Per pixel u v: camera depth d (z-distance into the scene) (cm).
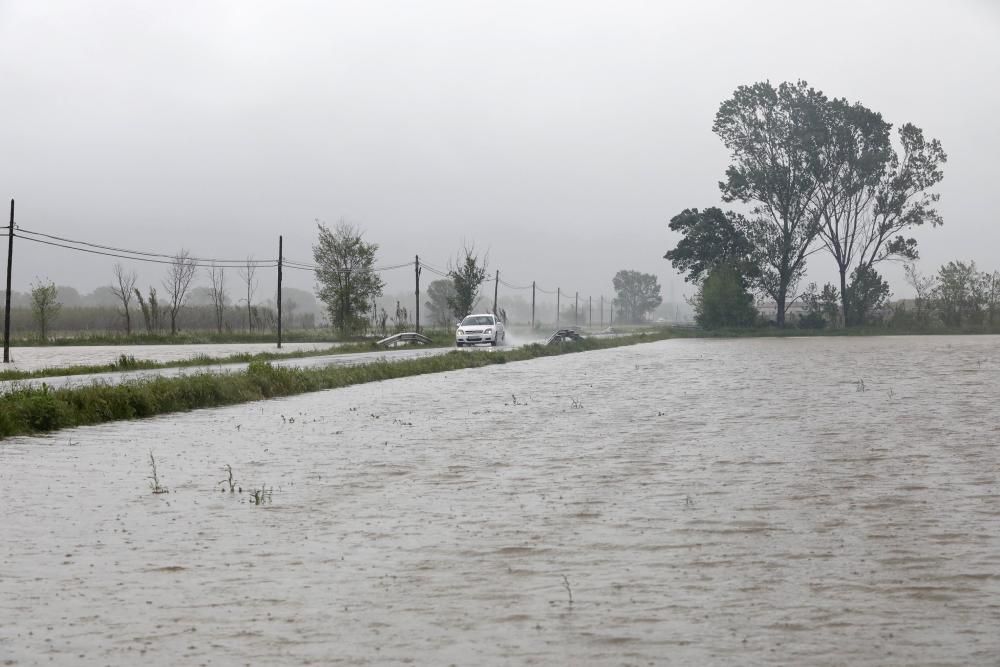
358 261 8112
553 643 639
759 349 5909
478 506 1098
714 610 706
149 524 1016
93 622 689
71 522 1026
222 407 2366
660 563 838
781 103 9381
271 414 2180
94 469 1391
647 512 1052
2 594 758
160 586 779
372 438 1723
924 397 2362
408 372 3578
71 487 1241
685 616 693
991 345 6306
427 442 1661
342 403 2441
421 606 721
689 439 1642
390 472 1345
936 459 1384
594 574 805
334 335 7981
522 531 967
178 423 2000
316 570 826
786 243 9731
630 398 2480
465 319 6119
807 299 10494
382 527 993
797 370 3591
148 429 1891
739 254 10031
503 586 773
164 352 5362
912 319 10538
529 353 5009
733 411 2102
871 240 9725
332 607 721
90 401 2056
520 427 1867
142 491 1212
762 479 1241
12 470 1384
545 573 810
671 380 3141
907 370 3500
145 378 2628
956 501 1088
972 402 2222
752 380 3077
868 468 1313
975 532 938
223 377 2645
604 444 1602
